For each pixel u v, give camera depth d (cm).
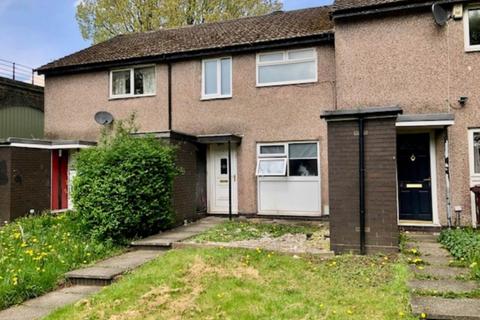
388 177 663
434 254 664
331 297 481
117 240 830
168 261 639
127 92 1341
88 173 850
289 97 1130
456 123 914
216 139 1120
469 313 419
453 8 921
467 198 903
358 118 679
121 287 540
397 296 475
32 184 1252
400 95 956
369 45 982
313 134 1101
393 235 657
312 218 1096
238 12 2314
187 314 450
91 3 2339
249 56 1178
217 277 558
